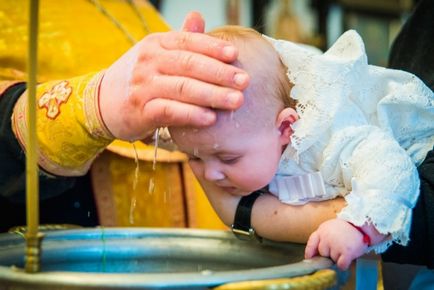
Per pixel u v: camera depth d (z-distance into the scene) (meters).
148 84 0.81
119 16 1.33
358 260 0.87
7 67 1.17
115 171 1.19
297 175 0.89
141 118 0.83
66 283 0.60
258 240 0.90
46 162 0.95
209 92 0.77
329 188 0.88
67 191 1.16
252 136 0.85
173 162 1.23
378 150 0.84
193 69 0.78
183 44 0.80
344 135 0.86
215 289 0.61
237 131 0.84
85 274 0.61
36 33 0.66
